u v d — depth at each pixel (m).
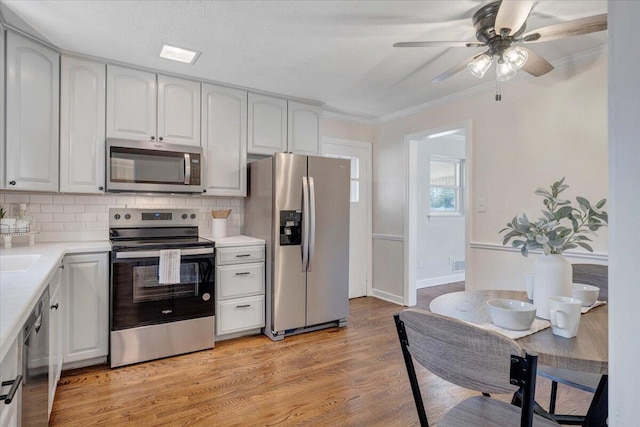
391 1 2.01
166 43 2.52
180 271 2.78
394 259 4.42
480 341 0.97
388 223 4.51
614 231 0.49
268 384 2.37
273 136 3.58
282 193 3.14
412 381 1.24
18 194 2.73
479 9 2.05
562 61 2.79
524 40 1.91
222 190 3.30
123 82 2.84
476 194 3.43
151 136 2.95
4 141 2.22
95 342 2.54
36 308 1.37
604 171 2.59
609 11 0.49
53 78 2.54
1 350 0.80
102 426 1.89
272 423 1.95
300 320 3.25
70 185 2.64
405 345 1.23
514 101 3.14
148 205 3.25
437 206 5.63
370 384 2.38
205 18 2.19
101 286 2.56
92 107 2.72
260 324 3.21
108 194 3.01
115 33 2.37
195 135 3.15
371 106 4.04
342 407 2.11
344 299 3.50
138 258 2.62
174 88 3.05
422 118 4.03
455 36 2.42
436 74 3.08
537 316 1.45
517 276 3.09
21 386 1.13
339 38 2.45
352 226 4.59
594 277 1.97
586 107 2.69
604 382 1.27
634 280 0.46
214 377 2.45
